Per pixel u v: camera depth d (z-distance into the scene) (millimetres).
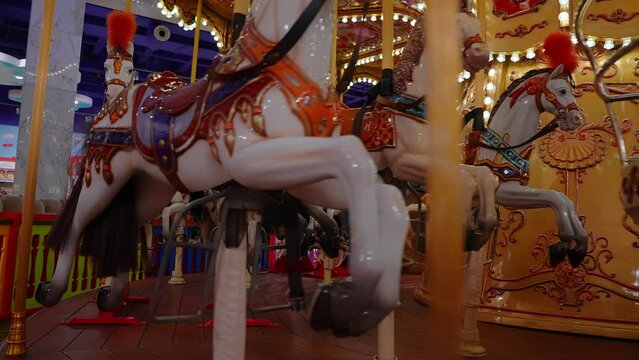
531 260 4359
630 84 4234
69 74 8336
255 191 1770
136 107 2215
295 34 1583
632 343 3641
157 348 2902
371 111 2953
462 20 2646
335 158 1315
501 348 3395
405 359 2846
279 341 3264
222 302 1696
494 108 3766
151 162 2010
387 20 2963
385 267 1218
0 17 12992
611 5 4344
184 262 7793
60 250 2520
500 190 3320
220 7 6219
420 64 2816
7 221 4129
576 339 3750
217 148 1628
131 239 2439
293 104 1552
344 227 3023
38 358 2623
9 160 16031
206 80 1835
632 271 3971
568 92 3432
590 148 4273
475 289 3172
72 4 8406
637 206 1770
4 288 4113
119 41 3477
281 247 2238
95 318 3545
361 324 1270
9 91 14992
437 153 1029
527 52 4547
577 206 4230
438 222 1013
